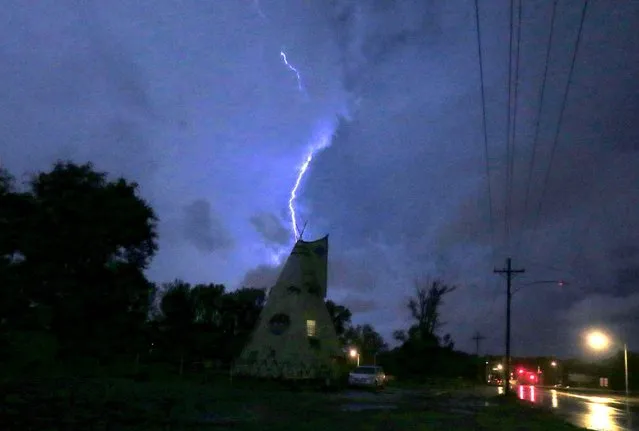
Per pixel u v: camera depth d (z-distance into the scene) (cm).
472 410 2736
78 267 3825
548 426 2164
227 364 4925
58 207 3719
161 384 2956
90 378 2870
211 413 1958
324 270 4831
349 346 6669
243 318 5269
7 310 3494
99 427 1503
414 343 7256
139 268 4084
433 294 7319
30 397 1955
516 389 6119
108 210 3809
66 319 3741
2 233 3553
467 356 8544
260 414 2028
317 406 2517
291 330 4534
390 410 2497
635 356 7794
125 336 3950
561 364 9394
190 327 4738
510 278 4362
